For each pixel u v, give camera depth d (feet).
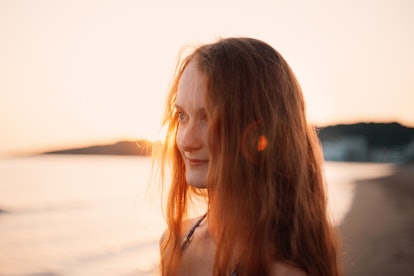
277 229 3.60
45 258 40.01
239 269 3.58
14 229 59.06
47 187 131.13
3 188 125.29
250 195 3.64
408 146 538.06
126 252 41.78
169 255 4.58
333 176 217.36
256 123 3.74
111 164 361.10
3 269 35.63
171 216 4.78
